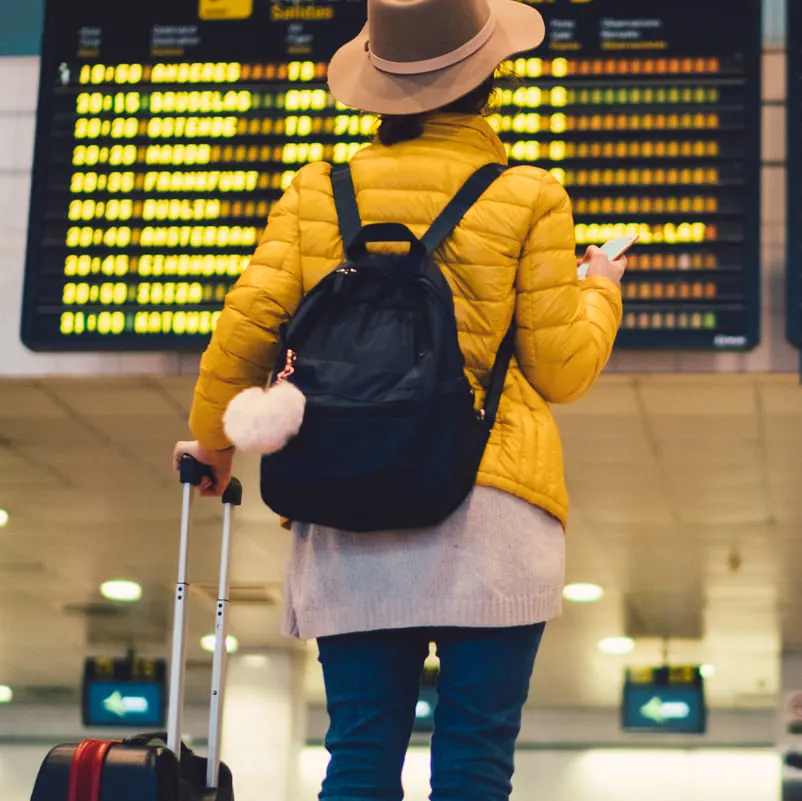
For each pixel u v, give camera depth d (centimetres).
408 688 232
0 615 1359
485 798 223
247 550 1097
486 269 236
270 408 218
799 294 562
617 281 270
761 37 583
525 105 584
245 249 587
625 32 586
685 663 1505
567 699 1741
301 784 1742
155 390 713
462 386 223
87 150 600
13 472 895
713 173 575
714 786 1756
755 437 793
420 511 220
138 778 237
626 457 845
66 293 588
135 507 977
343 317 231
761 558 1089
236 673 1506
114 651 1494
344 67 262
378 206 243
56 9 611
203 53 604
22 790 1816
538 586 231
